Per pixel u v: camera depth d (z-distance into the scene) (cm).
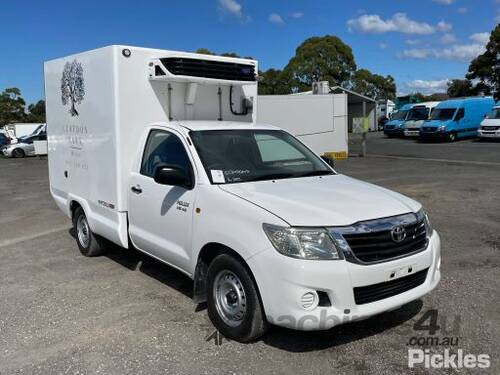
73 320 505
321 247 390
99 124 637
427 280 441
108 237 650
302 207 420
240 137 557
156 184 549
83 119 682
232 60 657
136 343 450
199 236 473
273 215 410
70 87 712
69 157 739
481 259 667
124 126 601
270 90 5781
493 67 5328
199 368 404
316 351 427
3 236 908
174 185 506
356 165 1994
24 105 7581
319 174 546
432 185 1348
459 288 562
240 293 435
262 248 404
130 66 599
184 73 611
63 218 1061
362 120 2384
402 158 2241
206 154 513
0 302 562
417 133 3469
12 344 455
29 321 506
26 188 1611
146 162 583
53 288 605
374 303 404
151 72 606
